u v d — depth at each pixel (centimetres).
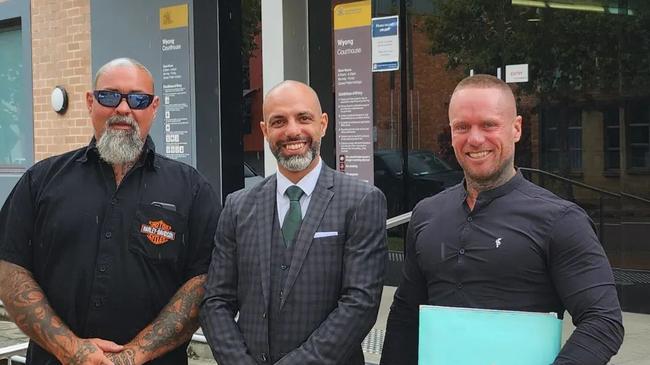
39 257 289
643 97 645
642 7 640
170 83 714
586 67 664
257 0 720
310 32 629
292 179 285
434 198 271
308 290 271
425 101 695
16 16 859
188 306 291
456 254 250
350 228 276
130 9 741
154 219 290
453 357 242
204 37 686
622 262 655
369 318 269
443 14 691
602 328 220
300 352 263
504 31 686
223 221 293
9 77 902
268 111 283
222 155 682
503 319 236
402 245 686
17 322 281
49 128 836
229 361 271
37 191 292
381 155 679
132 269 286
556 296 238
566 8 665
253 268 278
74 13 795
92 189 289
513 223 241
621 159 655
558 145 678
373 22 665
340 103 673
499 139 244
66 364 273
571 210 237
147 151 296
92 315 283
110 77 290
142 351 278
